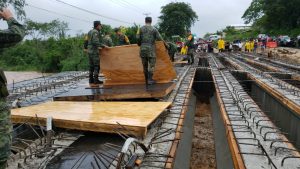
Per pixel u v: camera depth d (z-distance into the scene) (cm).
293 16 6406
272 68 1636
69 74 1485
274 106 930
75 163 409
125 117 542
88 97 763
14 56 4584
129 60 907
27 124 542
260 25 7462
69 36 4444
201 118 1016
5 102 314
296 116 713
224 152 580
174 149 453
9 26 317
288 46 4566
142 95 753
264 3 6925
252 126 562
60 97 762
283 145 465
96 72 955
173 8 7044
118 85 908
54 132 513
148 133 525
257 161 410
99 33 930
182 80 1127
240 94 845
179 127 558
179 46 3338
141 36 835
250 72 1423
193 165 642
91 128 512
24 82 1202
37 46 4647
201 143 764
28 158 428
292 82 1205
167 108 660
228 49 4341
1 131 308
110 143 479
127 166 369
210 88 1346
